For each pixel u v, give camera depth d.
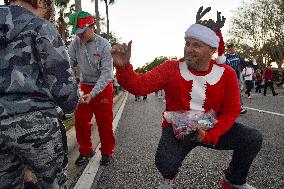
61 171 2.30
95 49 4.82
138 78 2.87
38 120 2.10
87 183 4.26
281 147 6.19
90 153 5.18
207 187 4.15
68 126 8.12
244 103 16.47
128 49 2.71
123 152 6.17
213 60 3.27
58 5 22.81
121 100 24.20
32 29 2.13
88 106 5.02
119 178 4.59
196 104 3.21
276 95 24.50
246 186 3.53
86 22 4.66
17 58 2.09
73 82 2.25
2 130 2.04
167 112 3.28
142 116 12.62
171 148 3.13
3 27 2.09
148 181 4.46
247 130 3.36
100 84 4.69
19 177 2.21
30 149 2.10
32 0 2.29
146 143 7.05
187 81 3.15
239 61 11.55
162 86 3.14
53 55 2.15
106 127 5.08
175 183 4.30
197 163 5.25
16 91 2.07
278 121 9.55
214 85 3.17
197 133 3.11
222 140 3.37
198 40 3.04
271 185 4.20
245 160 3.40
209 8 3.15
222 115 3.28
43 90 2.14
